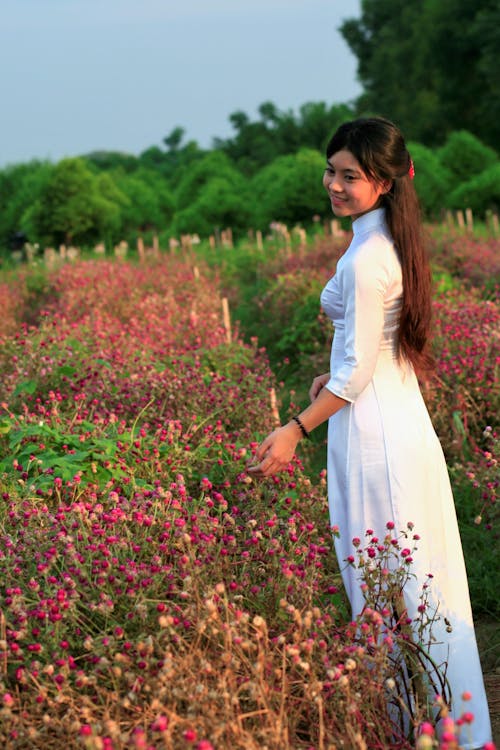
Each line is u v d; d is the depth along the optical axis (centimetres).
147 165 8831
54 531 325
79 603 275
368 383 287
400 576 279
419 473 287
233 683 239
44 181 2694
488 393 613
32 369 605
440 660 287
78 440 438
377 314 277
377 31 4888
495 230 1914
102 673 259
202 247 2223
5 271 1878
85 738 213
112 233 2830
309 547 329
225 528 342
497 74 3553
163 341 775
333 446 295
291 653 240
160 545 309
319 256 1498
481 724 287
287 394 819
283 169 2947
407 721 280
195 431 492
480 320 749
